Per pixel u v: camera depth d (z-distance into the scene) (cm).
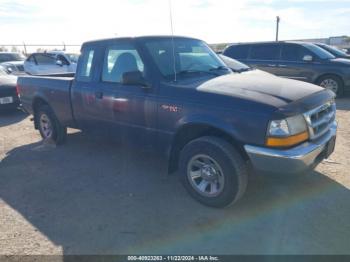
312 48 984
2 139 629
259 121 293
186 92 344
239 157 317
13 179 435
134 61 396
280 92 326
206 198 343
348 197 355
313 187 380
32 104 582
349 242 281
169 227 312
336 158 462
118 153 521
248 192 373
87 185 408
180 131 354
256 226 309
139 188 395
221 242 288
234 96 315
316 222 312
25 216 340
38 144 589
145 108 378
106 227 315
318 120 325
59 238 300
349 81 923
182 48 427
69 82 493
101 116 445
